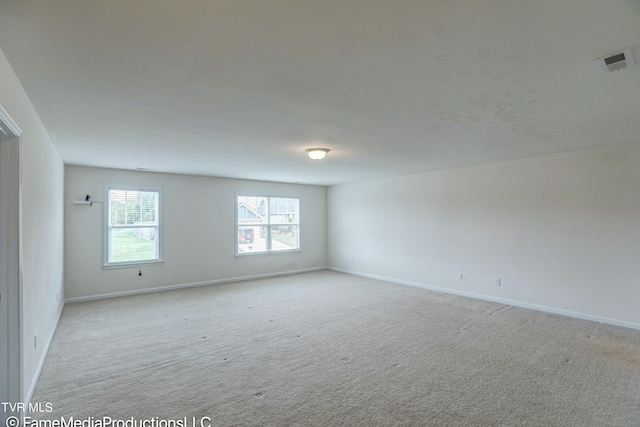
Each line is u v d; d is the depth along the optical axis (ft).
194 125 10.37
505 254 16.93
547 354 10.75
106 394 8.37
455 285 19.13
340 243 27.04
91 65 6.32
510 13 4.78
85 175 17.87
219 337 12.35
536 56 6.09
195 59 6.13
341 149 13.98
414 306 16.55
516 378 9.20
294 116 9.54
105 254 18.33
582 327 13.26
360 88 7.55
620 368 9.76
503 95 8.01
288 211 26.37
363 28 5.15
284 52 5.90
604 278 13.79
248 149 13.85
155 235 20.08
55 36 5.28
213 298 18.24
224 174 21.43
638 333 12.54
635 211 13.05
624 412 7.63
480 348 11.26
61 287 15.83
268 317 14.79
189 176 21.33
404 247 21.99
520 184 16.37
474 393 8.43
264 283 22.33
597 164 13.96
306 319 14.49
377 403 8.00
